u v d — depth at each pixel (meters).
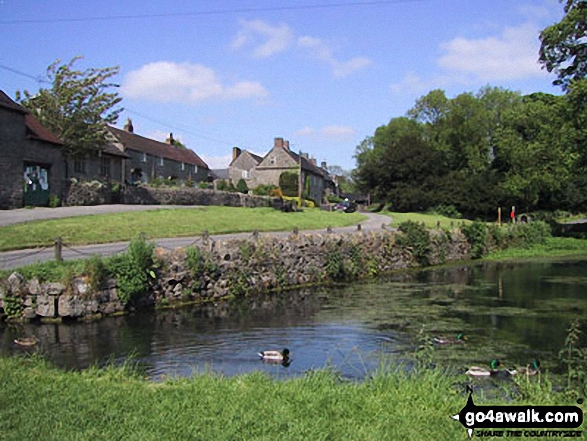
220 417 6.45
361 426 6.18
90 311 15.28
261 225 31.95
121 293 16.11
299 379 8.49
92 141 40.91
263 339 13.24
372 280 25.73
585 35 28.89
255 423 6.25
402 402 7.10
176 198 42.88
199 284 18.59
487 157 76.50
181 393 7.54
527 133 64.31
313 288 22.73
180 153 74.31
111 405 6.95
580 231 50.56
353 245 26.83
